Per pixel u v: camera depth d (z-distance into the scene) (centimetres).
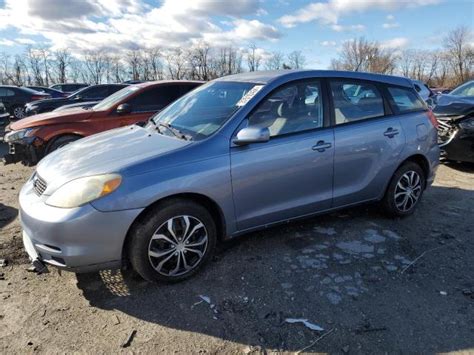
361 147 382
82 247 270
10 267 334
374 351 240
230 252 355
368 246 369
